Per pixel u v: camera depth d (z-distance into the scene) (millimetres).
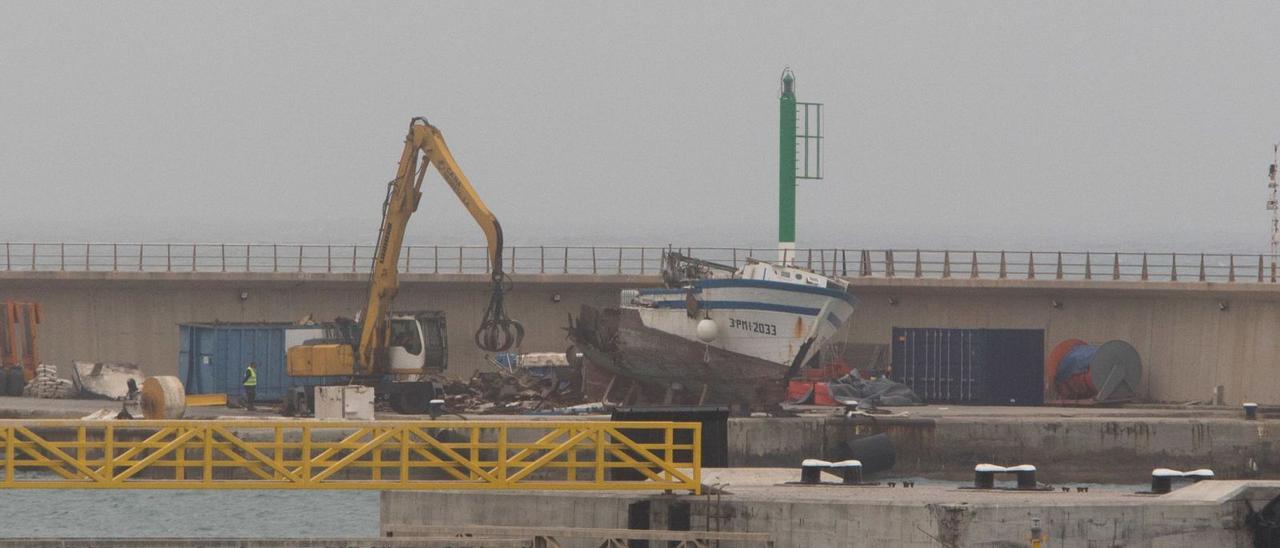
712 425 197500
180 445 184250
